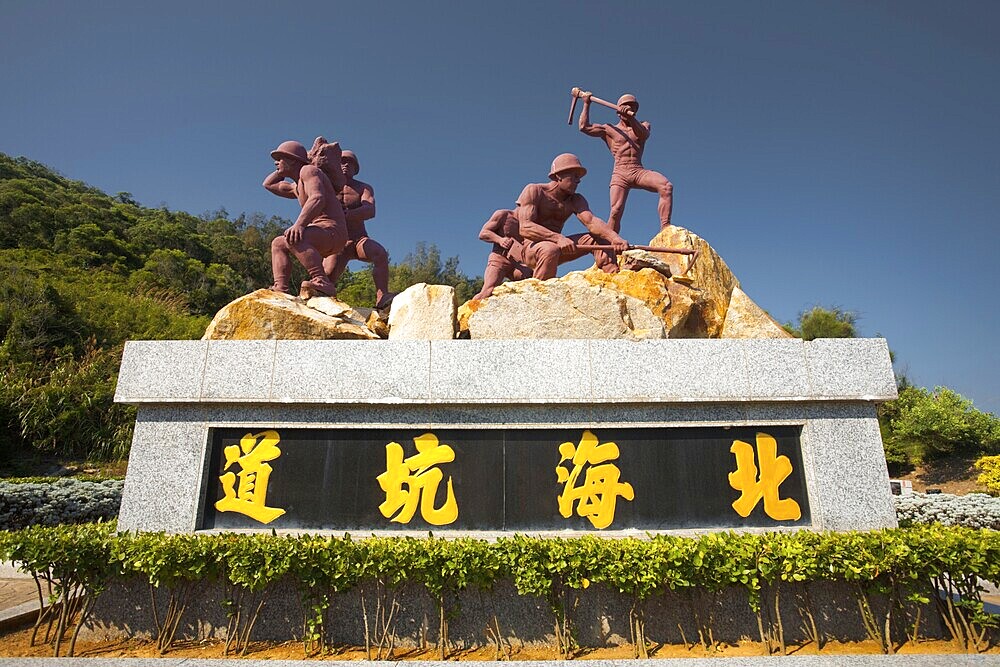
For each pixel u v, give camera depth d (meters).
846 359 5.34
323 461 5.15
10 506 9.64
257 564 4.15
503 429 5.20
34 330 18.97
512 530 4.98
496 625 4.29
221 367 5.26
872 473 5.18
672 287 7.73
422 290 6.39
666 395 5.21
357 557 4.20
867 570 4.18
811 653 4.16
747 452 5.22
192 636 4.32
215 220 64.50
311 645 4.12
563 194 8.28
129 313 23.36
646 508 5.06
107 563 4.27
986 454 24.31
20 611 4.87
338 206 7.82
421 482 5.09
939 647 4.21
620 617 4.28
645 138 9.28
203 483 5.11
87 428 15.75
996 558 4.15
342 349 5.28
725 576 4.18
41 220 37.47
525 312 6.49
